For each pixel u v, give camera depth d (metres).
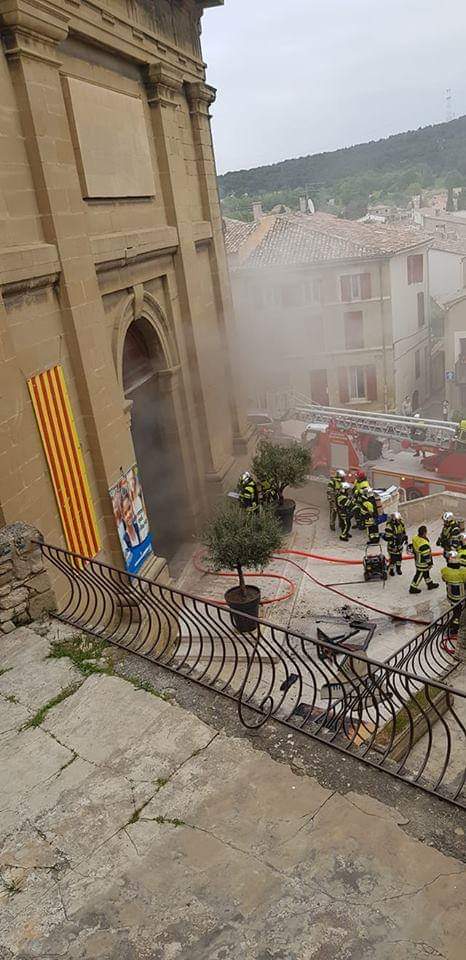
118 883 4.59
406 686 5.52
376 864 4.55
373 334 34.56
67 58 10.71
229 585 14.12
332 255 33.28
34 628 7.60
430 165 114.25
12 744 5.95
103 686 6.54
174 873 4.61
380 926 4.15
